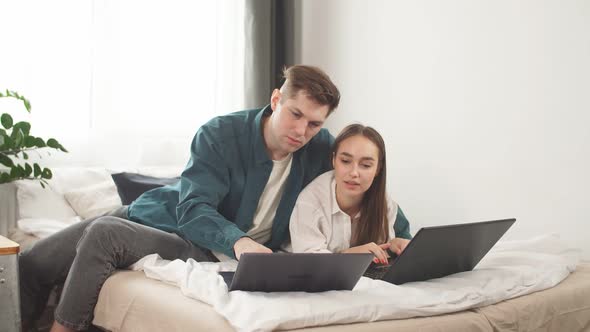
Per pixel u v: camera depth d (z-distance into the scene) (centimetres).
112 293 135
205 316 109
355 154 157
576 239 194
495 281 136
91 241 140
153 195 177
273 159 169
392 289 124
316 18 307
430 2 246
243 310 104
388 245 162
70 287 138
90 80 259
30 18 243
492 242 149
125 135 271
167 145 275
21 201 221
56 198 224
